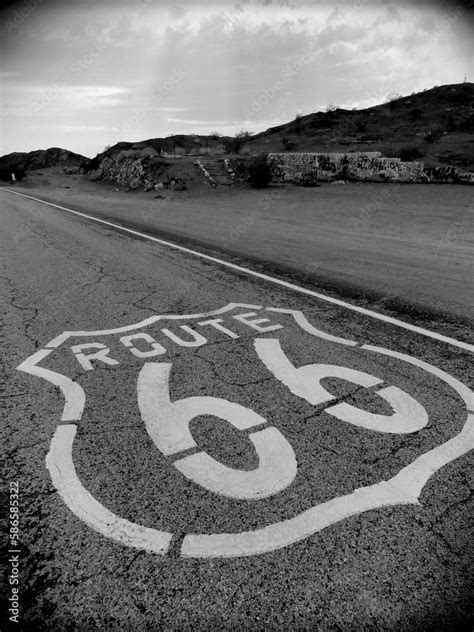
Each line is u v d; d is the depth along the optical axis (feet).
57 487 5.96
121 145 160.97
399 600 4.38
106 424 7.41
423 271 18.88
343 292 15.66
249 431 7.19
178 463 6.41
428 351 10.37
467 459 6.46
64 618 4.24
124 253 22.95
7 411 7.83
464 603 4.35
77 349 10.56
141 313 13.28
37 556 4.91
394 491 5.83
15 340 11.15
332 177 82.12
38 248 24.27
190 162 94.73
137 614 4.27
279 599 4.40
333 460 6.46
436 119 158.30
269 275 18.26
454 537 5.09
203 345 10.78
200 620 4.21
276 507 5.56
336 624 4.16
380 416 7.62
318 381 8.88
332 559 4.82
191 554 4.90
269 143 153.79
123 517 5.42
